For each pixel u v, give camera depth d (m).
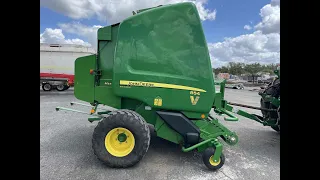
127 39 2.89
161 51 2.92
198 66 2.93
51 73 13.97
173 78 2.90
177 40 2.92
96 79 3.39
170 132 3.09
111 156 2.76
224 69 47.06
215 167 2.87
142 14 2.89
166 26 2.91
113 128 2.75
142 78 2.89
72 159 3.08
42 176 2.58
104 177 2.61
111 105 3.36
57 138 4.00
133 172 2.78
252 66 46.16
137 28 2.90
